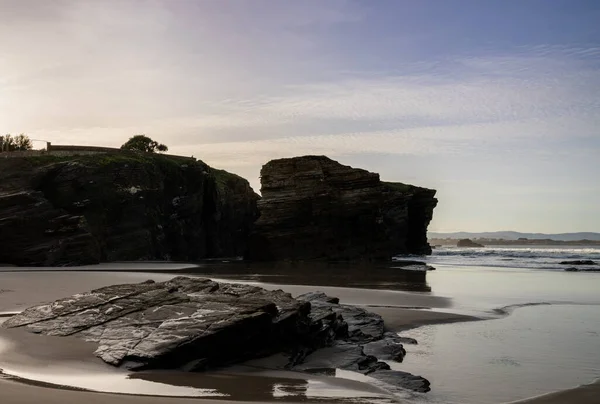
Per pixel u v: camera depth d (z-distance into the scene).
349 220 76.75
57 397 8.79
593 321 21.52
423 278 41.97
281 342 14.70
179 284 18.38
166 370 12.31
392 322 20.58
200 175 75.56
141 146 106.12
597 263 63.56
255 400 10.03
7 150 73.56
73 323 15.30
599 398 11.30
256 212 94.06
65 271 40.69
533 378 13.11
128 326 14.72
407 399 11.05
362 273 47.38
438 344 17.05
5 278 31.94
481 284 37.06
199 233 76.75
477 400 11.32
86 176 59.25
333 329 16.52
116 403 8.70
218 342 13.14
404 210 86.44
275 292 17.38
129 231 62.88
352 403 10.24
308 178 76.25
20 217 49.66
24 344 13.61
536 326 20.31
